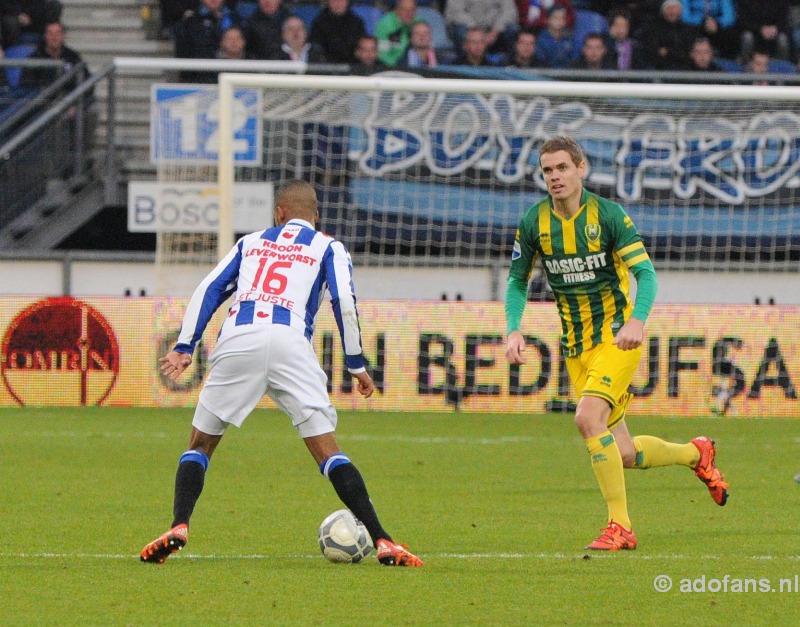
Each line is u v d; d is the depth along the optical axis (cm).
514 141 4803
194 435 1677
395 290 4678
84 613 1394
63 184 4956
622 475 1836
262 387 1648
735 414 4038
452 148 4806
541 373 4106
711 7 5662
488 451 3125
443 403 4106
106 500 2303
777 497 2405
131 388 4162
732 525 2059
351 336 1636
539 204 1900
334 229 4825
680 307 4047
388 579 1588
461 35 5500
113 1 5809
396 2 5566
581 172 1852
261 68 4525
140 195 4650
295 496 2373
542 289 4356
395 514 2166
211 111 4459
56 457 2945
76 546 1830
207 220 4334
